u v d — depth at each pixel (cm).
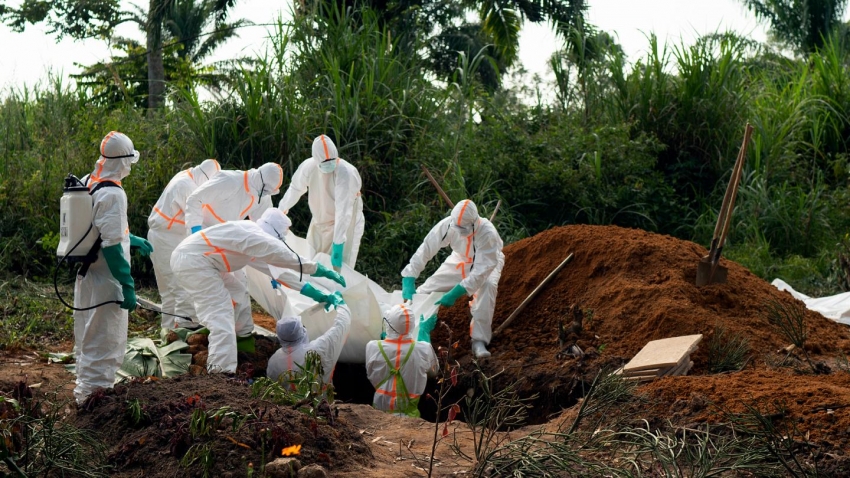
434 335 870
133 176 1220
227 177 784
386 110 1369
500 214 1329
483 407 544
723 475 466
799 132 1623
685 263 871
